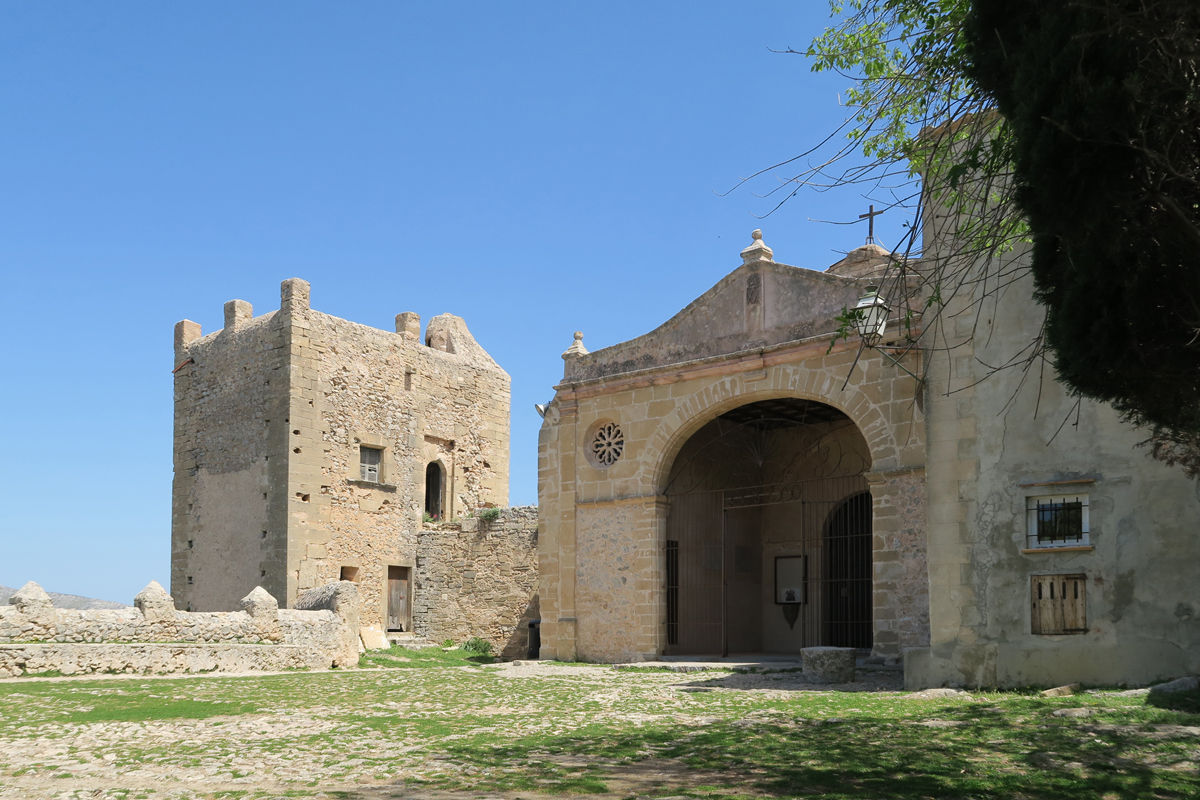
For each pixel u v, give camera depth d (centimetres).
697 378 2011
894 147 858
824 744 898
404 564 2980
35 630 1586
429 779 743
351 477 2861
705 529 2288
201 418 2981
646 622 2025
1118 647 1171
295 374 2742
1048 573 1237
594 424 2184
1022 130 640
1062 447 1246
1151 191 602
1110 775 741
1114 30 608
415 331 3161
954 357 1351
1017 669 1242
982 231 870
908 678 1337
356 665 2097
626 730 1021
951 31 793
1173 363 633
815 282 1873
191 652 1733
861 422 1745
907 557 1655
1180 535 1148
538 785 720
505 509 2861
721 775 766
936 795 694
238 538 2791
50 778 739
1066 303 662
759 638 2417
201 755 854
